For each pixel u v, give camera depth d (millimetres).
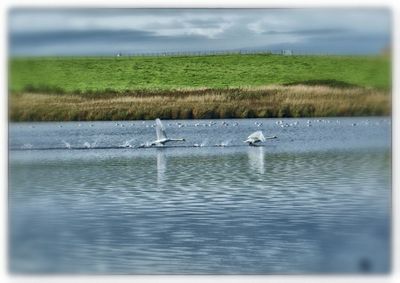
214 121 79188
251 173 41281
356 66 77000
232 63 80688
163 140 57219
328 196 34031
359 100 77625
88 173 42281
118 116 82000
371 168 42812
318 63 79625
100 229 28531
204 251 26547
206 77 83312
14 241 28047
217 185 37344
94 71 82188
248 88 82750
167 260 25922
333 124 71750
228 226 28938
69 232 28562
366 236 28000
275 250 26625
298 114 81500
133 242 27359
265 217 30156
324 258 26406
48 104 79312
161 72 82312
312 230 28516
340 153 50781
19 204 32906
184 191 35688
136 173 42062
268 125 73312
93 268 26031
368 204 31938
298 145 56625
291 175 40375
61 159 50062
